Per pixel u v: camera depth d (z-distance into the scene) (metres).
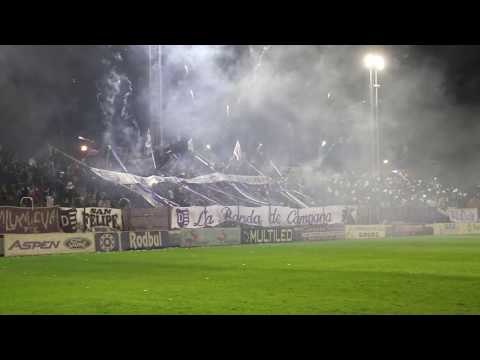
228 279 16.52
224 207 36.12
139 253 28.06
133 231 31.11
